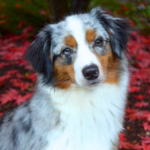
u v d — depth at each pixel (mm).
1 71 4613
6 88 4227
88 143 2312
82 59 2059
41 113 2324
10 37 5734
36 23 5855
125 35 2566
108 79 2318
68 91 2303
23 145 2389
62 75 2289
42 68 2398
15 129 2520
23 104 2730
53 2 4445
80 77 2053
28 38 5621
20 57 4742
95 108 2318
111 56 2324
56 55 2305
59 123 2270
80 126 2283
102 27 2346
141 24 6371
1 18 5738
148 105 3963
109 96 2355
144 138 3258
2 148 2566
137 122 3645
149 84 4477
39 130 2283
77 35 2195
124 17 6195
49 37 2391
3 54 4793
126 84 2504
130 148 3234
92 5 5625
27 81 4387
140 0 7059
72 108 2281
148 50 5602
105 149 2383
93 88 2283
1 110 3807
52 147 2232
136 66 4836
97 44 2252
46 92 2365
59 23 2406
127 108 3842
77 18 2373
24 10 5707
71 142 2262
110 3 5988
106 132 2363
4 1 5688
